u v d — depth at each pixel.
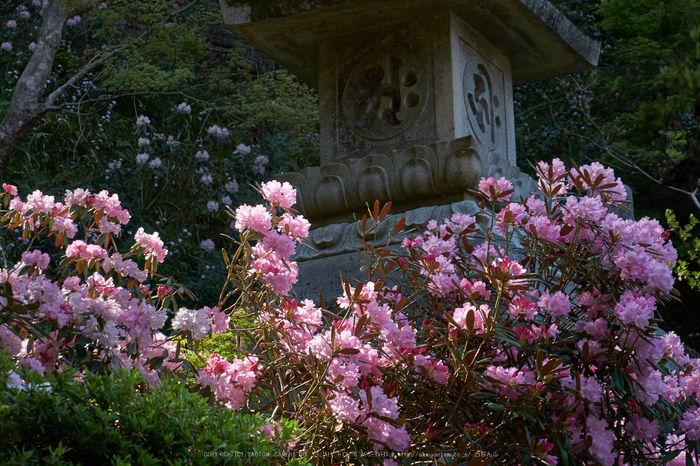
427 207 3.42
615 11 7.94
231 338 2.85
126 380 1.44
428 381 2.08
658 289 2.24
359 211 3.60
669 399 2.29
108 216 2.30
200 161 6.74
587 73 7.98
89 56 7.96
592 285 2.26
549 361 1.92
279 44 3.91
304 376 2.04
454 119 3.49
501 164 3.57
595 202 2.27
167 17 6.87
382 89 3.71
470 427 2.03
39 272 2.04
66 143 7.16
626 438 2.23
